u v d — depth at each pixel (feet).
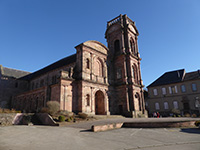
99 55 101.30
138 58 117.70
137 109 104.32
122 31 114.32
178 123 50.24
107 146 25.99
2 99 132.46
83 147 25.08
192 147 25.80
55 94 78.07
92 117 72.79
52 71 111.86
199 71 141.38
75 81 83.35
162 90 153.17
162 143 28.76
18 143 27.37
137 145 27.09
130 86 103.60
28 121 61.87
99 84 94.79
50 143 27.61
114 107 102.83
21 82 146.41
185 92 138.92
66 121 59.57
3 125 57.93
